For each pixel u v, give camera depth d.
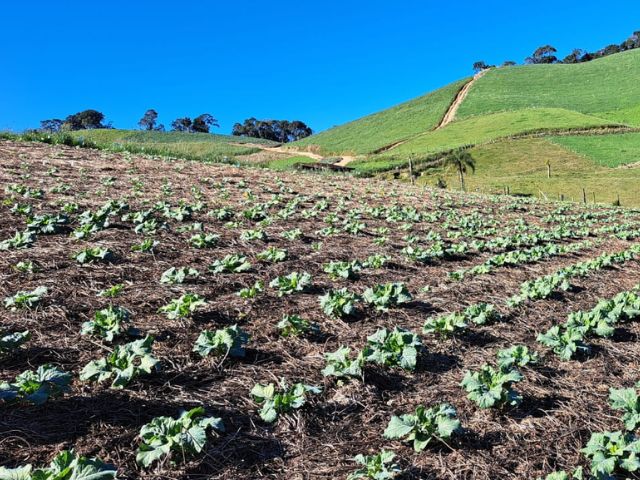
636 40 176.50
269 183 17.75
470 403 4.40
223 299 6.43
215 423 3.60
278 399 4.00
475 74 134.38
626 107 88.06
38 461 3.27
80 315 5.52
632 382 5.02
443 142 75.69
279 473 3.42
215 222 10.86
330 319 6.12
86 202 10.82
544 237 13.58
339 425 4.00
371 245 10.40
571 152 60.16
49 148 18.56
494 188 45.94
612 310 6.77
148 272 7.16
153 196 12.49
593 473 3.43
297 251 9.22
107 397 4.05
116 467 3.18
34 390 3.77
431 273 8.89
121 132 103.19
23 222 8.80
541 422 4.18
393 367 4.96
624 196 40.12
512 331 6.27
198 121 153.12
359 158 73.94
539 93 106.12
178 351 4.93
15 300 5.44
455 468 3.54
